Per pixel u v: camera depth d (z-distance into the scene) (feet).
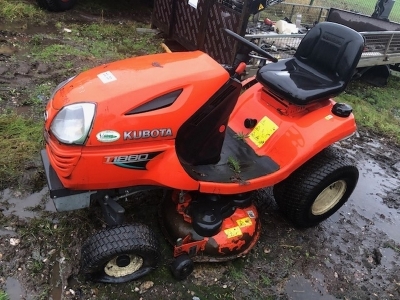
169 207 8.50
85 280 7.73
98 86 6.71
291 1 30.40
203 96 7.25
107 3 23.70
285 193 9.35
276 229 9.84
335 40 9.54
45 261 7.98
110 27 20.36
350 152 14.10
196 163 8.19
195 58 7.70
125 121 6.53
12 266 7.77
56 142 6.45
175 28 19.30
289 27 18.70
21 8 19.81
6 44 16.37
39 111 12.32
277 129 9.11
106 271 7.48
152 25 21.25
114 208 7.39
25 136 11.06
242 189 8.09
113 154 6.59
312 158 9.36
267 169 8.55
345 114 9.30
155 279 8.00
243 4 14.64
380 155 14.21
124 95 6.57
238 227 8.34
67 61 15.76
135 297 7.62
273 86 9.15
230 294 8.00
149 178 7.17
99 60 16.43
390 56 20.56
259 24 19.36
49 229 8.62
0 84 13.33
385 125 16.38
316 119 9.16
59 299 7.34
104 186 6.95
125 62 7.55
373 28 21.63
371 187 12.34
